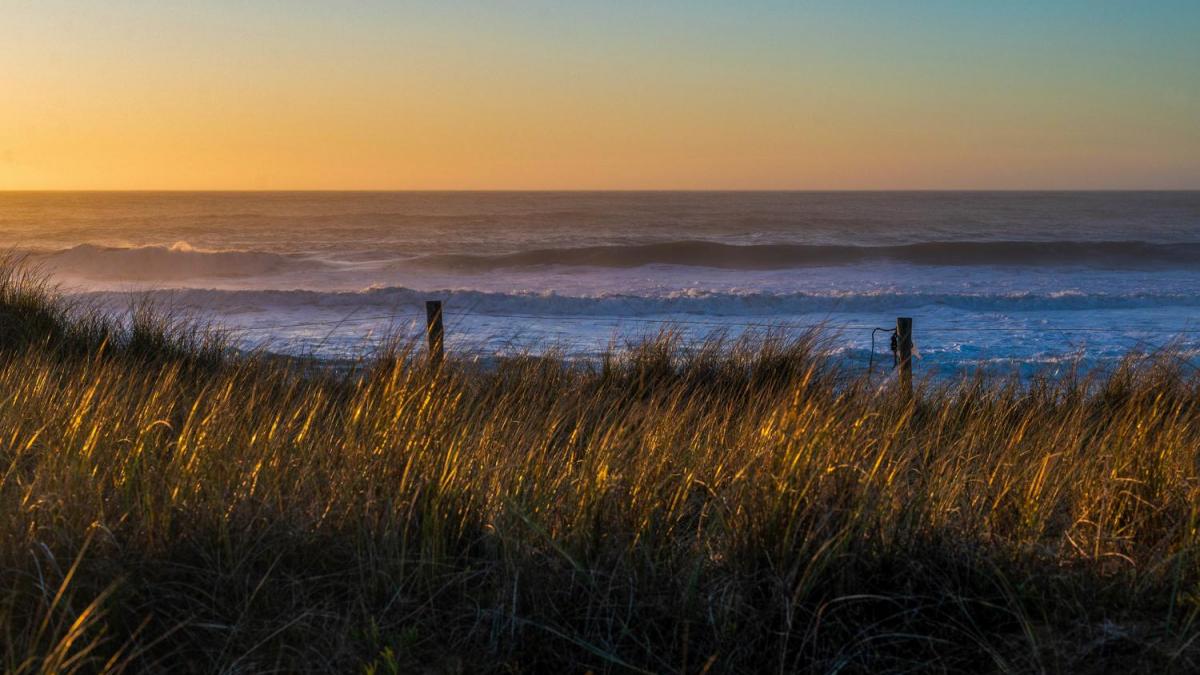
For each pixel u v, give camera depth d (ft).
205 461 12.46
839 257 121.39
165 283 98.32
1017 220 233.35
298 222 220.64
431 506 11.69
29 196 566.77
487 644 9.94
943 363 38.22
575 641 9.48
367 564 10.72
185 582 10.25
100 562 9.80
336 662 9.32
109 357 24.27
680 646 9.74
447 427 14.12
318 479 12.46
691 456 13.78
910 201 417.08
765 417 15.62
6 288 29.45
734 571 10.54
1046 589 11.02
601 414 17.81
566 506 11.91
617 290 87.81
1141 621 10.48
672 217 243.81
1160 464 13.98
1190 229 197.67
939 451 15.57
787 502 11.07
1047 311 70.18
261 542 10.90
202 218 239.71
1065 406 20.90
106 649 9.16
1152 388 21.70
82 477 11.62
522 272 109.70
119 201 421.18
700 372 24.50
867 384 18.48
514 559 10.59
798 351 24.80
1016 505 13.14
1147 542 12.59
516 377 21.34
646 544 11.05
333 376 20.92
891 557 10.90
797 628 9.98
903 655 10.01
